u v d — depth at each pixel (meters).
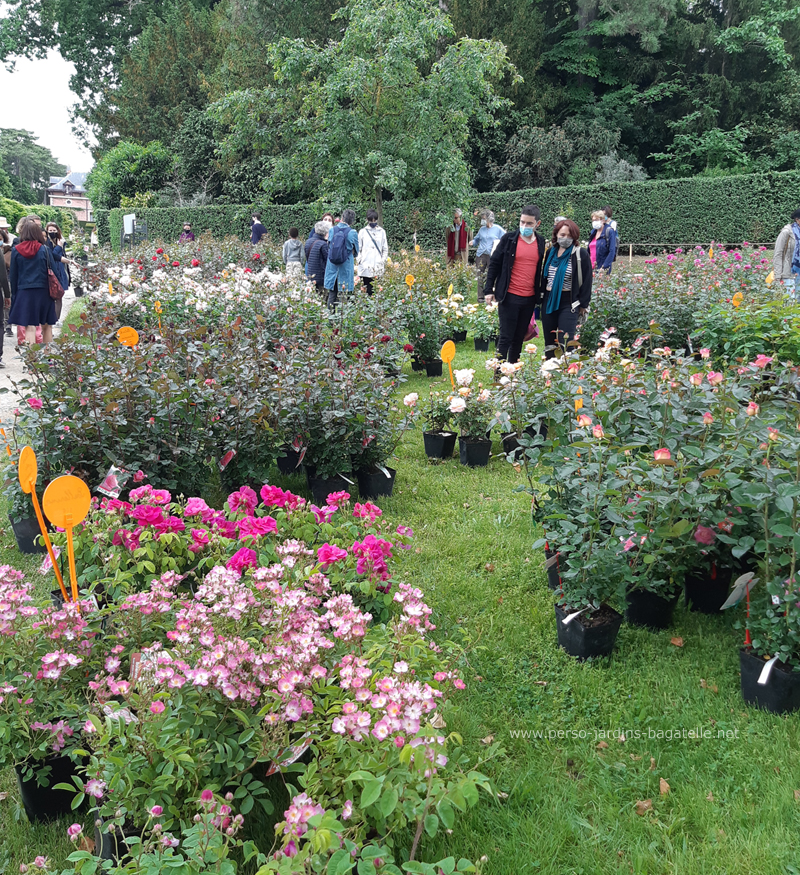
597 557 2.88
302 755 2.17
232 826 1.75
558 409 3.57
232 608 2.22
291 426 4.50
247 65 25.08
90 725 1.91
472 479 5.09
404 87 15.43
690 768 2.42
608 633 2.99
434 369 8.02
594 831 2.18
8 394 7.12
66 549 2.86
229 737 2.03
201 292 7.46
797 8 26.12
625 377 3.67
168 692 1.95
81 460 3.98
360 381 4.74
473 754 2.47
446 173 15.34
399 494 4.84
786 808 2.23
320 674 2.12
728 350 6.22
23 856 2.10
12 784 2.36
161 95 29.88
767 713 2.66
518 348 6.96
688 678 2.88
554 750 2.54
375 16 14.70
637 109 27.53
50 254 8.44
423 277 10.03
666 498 2.76
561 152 24.53
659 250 22.53
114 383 4.03
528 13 26.27
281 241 24.27
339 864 1.61
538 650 3.10
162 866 1.65
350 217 9.44
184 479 4.22
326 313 6.86
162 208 25.69
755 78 27.39
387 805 1.74
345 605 2.46
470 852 2.10
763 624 2.66
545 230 23.25
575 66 26.78
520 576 3.72
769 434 2.75
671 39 27.42
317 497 4.73
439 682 2.26
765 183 21.41
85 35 35.34
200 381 4.40
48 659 2.16
